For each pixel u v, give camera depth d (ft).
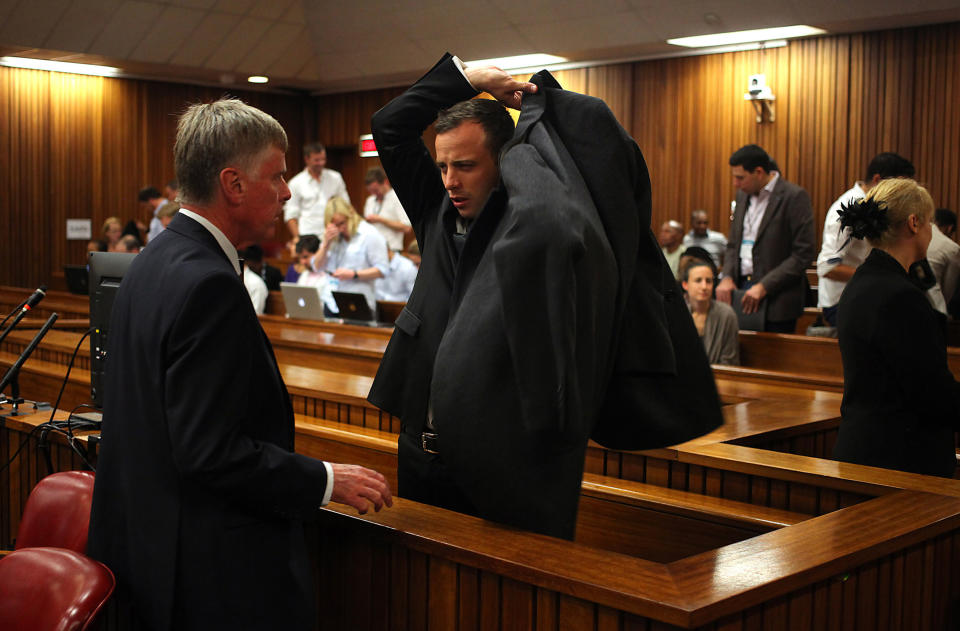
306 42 37.47
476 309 5.64
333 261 23.30
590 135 5.78
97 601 5.11
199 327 4.95
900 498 6.36
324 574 6.39
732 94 31.65
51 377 13.53
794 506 7.22
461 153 6.08
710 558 5.12
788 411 9.68
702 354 6.31
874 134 28.96
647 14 29.53
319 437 10.08
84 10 32.78
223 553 5.10
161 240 5.35
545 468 5.52
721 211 32.19
